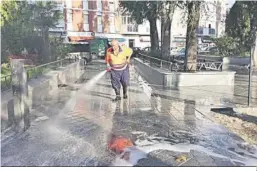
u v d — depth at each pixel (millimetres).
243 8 16047
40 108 7734
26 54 15383
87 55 27000
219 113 7312
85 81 13375
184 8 11961
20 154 4633
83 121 6504
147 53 21750
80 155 4602
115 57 8773
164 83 11812
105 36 47000
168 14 12344
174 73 11766
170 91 10500
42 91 9047
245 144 5117
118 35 48938
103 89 10930
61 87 11391
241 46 24625
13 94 5875
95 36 43625
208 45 39688
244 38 22828
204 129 5949
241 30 21750
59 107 7855
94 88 11172
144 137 5453
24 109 6004
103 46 32750
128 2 19406
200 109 7660
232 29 22375
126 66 8906
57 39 19500
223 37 26781
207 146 5016
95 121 6508
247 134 5688
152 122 6434
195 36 12203
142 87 11438
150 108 7762
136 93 10008
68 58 18344
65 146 4996
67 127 6062
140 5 15711
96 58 32594
